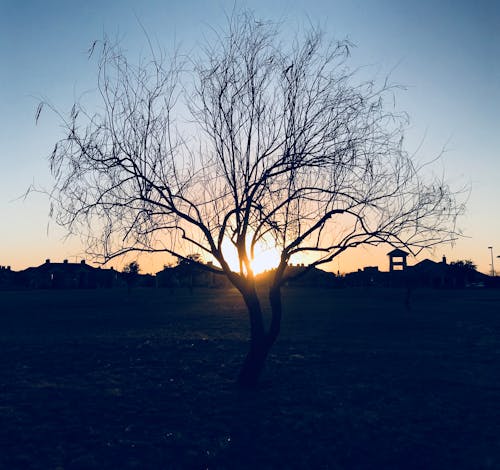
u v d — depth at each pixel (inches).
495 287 3740.2
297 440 359.6
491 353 775.1
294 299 2568.9
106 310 1782.7
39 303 2208.4
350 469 306.5
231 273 536.7
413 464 314.5
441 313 1590.8
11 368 641.6
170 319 1405.0
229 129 508.7
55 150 445.7
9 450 331.9
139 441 353.4
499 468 307.4
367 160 462.6
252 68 508.4
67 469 299.4
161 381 564.7
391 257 2269.9
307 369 641.6
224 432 377.4
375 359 718.5
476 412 438.6
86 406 451.5
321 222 489.4
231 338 964.6
